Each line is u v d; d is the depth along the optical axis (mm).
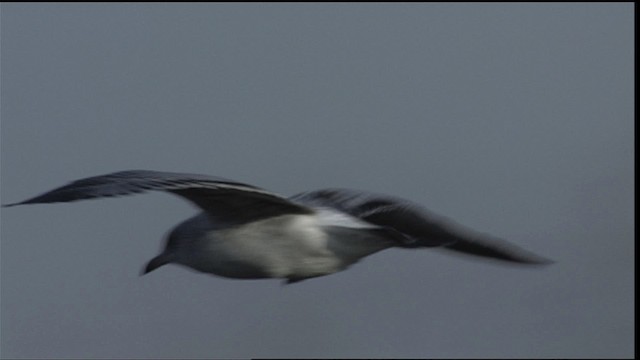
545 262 12516
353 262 11336
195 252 11367
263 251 11258
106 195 10133
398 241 11320
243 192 10914
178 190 10852
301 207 11273
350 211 12266
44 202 10195
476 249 12477
